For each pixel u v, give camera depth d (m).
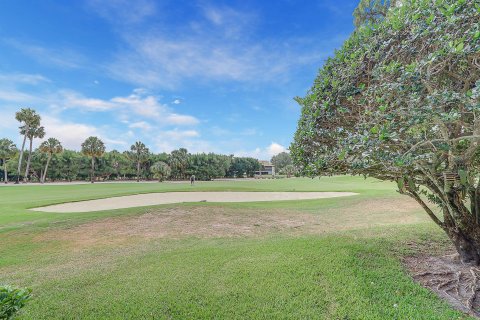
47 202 16.58
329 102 3.94
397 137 3.07
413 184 4.35
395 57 3.50
